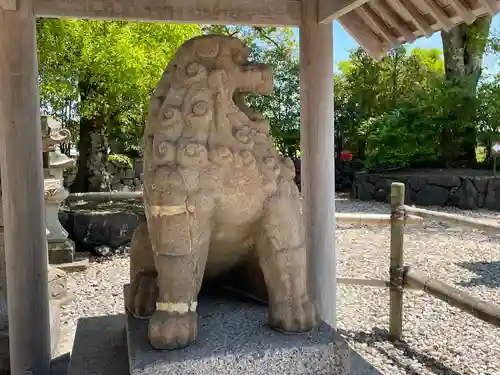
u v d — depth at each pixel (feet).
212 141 5.08
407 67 36.01
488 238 19.38
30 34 6.60
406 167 32.96
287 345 4.78
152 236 5.05
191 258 4.92
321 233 7.56
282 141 35.88
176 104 5.13
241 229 5.30
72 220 17.46
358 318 11.03
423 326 10.46
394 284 9.68
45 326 6.83
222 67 5.29
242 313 5.58
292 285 5.17
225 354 4.62
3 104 6.53
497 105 29.71
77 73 18.53
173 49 18.12
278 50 31.19
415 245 18.34
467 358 8.93
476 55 31.96
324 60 7.43
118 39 16.58
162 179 4.84
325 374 4.75
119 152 33.58
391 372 8.42
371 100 36.47
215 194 4.96
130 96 19.70
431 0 6.21
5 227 6.67
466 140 31.81
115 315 7.20
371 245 18.58
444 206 26.96
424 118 30.78
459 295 8.20
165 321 4.77
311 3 7.36
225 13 7.23
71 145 32.45
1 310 8.96
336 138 39.70
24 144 6.58
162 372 4.42
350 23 7.86
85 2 6.77
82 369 5.42
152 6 6.99
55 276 10.85
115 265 16.16
